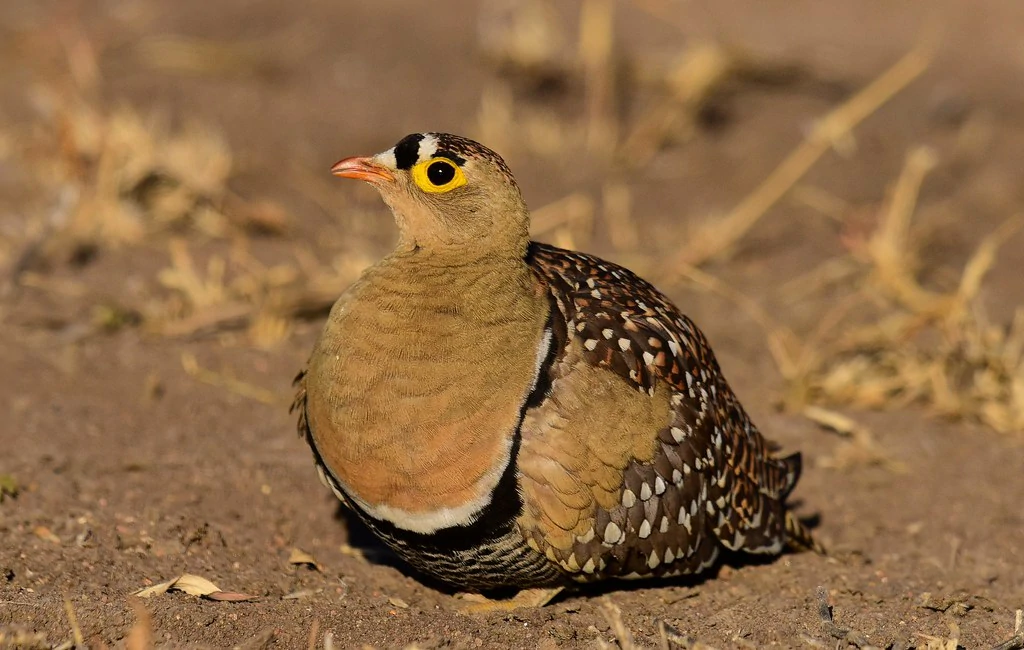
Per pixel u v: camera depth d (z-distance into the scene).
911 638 7.70
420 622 7.76
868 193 15.58
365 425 7.34
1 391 10.42
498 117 16.52
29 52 17.58
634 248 14.19
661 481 7.88
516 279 7.61
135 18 18.95
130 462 9.59
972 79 18.48
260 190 14.86
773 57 18.41
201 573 8.27
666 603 8.33
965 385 11.80
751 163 16.25
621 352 7.83
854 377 11.84
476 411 7.29
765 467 8.92
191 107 16.42
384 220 14.75
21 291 12.16
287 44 18.56
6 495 8.88
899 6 21.20
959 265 14.16
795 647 7.56
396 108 16.95
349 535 9.23
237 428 10.42
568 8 20.28
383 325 7.37
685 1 20.69
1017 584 8.85
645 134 16.59
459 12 19.98
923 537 9.57
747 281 13.83
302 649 7.30
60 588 7.69
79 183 13.61
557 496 7.50
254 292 12.41
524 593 8.26
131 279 12.64
